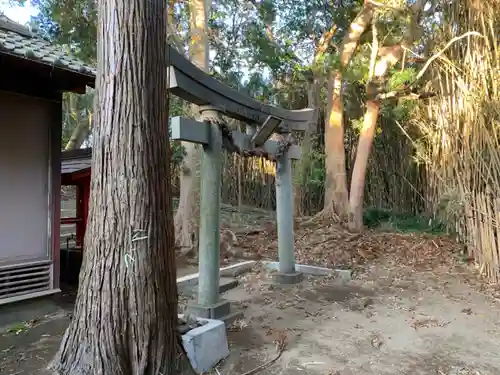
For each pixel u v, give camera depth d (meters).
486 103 5.40
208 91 3.77
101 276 2.36
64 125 13.82
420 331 3.65
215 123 3.81
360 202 8.20
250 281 5.53
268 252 7.18
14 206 3.76
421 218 8.76
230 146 4.16
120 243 2.35
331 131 8.53
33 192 3.89
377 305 4.46
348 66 7.96
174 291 2.59
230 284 5.21
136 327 2.36
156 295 2.43
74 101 12.08
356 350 3.21
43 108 3.96
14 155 3.76
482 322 3.88
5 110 3.70
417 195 9.36
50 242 4.00
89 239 2.43
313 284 5.39
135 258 2.36
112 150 2.37
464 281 5.39
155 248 2.43
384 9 7.10
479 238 5.79
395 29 7.73
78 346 2.39
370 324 3.84
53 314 3.88
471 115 5.78
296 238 7.69
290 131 5.49
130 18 2.37
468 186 6.00
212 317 3.66
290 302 4.56
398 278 5.65
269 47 8.02
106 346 2.31
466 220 6.23
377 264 6.41
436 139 7.23
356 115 9.80
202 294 3.80
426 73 7.59
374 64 7.55
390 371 2.84
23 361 2.83
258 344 3.30
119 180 2.36
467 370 2.87
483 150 5.50
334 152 8.51
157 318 2.42
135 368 2.35
